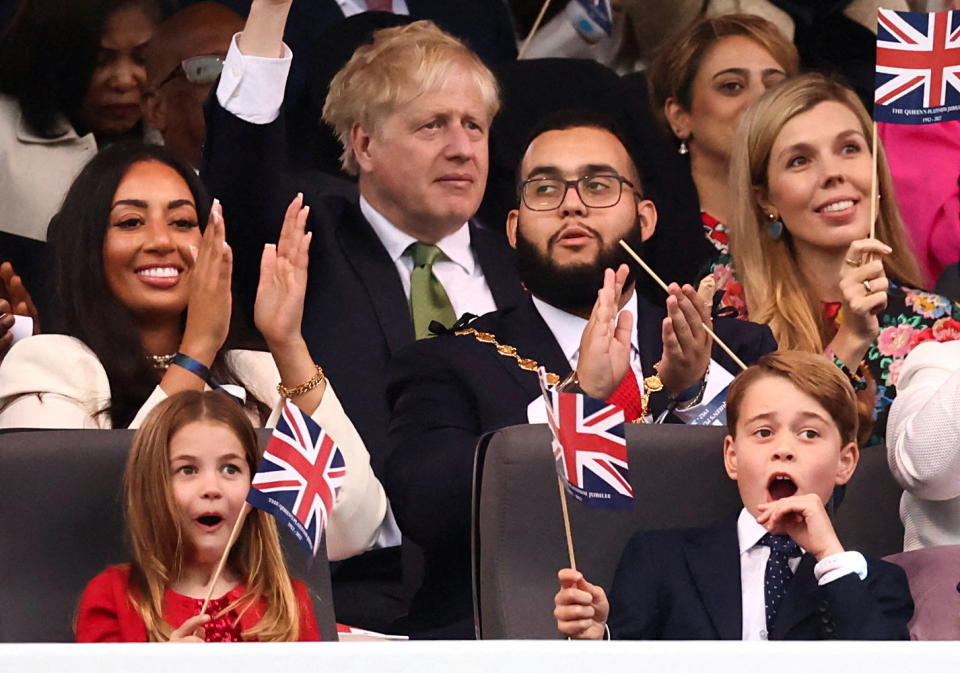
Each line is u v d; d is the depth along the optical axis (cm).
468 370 1553
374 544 1681
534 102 2011
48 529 1233
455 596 1497
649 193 1995
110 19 1955
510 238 1759
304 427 1210
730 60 2048
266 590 1259
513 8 2189
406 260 1852
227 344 1681
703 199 2059
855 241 1680
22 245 1933
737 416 1302
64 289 1609
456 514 1477
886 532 1427
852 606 1198
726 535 1297
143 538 1225
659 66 2073
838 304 1856
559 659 884
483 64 1877
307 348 1717
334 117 1870
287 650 880
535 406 1513
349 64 1872
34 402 1536
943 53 1630
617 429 1211
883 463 1445
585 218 1633
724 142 2047
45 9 1944
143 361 1590
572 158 1644
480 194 1864
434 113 1828
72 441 1252
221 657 877
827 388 1288
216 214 1550
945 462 1350
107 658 872
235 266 1780
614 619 1262
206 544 1244
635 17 2181
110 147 1664
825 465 1280
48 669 869
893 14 1633
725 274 1925
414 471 1498
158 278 1619
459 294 1853
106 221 1616
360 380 1778
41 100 1948
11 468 1232
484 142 1864
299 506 1196
